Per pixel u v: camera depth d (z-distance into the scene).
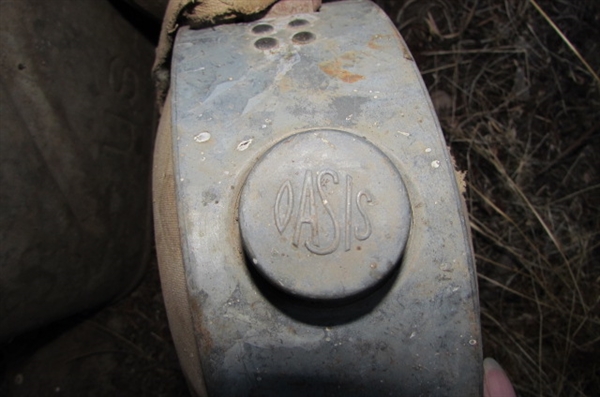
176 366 1.49
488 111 1.54
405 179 0.72
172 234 0.79
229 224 0.71
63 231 1.14
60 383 1.43
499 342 1.44
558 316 1.43
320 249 0.67
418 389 0.70
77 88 1.15
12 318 1.07
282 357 0.69
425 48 1.56
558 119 1.50
